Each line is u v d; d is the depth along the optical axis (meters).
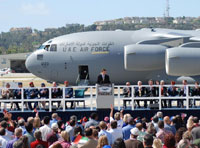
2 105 34.19
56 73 39.66
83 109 28.42
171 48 35.50
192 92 28.86
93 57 38.72
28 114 27.59
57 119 20.38
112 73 38.97
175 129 17.59
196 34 38.72
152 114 27.78
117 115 18.78
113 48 38.66
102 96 26.91
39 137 13.99
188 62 34.94
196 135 15.74
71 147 12.71
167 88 31.22
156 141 11.76
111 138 15.98
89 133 13.88
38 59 39.72
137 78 39.16
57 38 40.16
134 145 13.16
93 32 40.44
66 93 28.75
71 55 38.97
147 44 37.56
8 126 17.70
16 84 51.09
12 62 148.62
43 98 28.59
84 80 39.72
